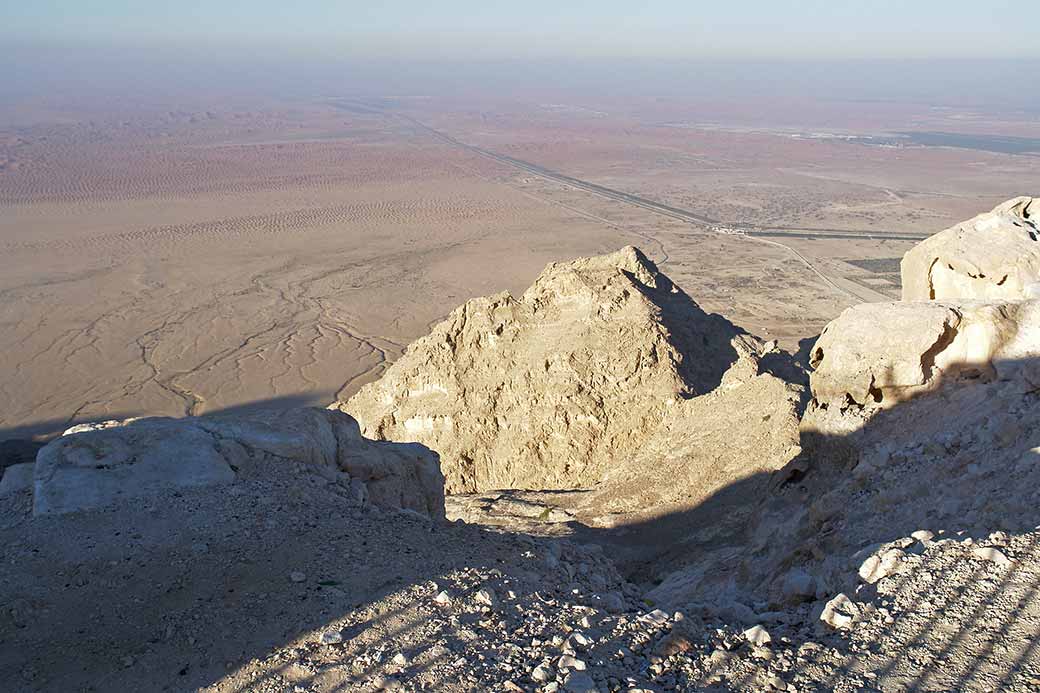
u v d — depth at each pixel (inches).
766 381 1051.9
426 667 333.7
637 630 366.0
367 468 604.4
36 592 394.9
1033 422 456.1
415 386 1328.7
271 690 323.3
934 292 661.9
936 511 432.5
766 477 874.8
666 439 1093.8
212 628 366.0
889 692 299.7
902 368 554.6
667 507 912.3
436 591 395.2
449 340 1323.8
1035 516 386.9
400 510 514.0
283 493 502.9
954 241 648.4
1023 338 529.7
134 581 406.0
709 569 625.6
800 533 512.1
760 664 330.0
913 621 336.8
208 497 490.3
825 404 600.4
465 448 1259.8
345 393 2140.7
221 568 418.0
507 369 1280.8
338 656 343.0
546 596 405.4
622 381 1210.0
